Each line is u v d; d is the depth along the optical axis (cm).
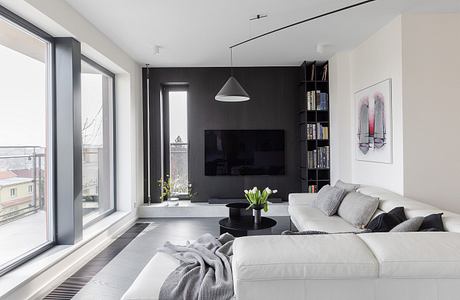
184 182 621
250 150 597
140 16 360
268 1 326
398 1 327
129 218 514
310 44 473
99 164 479
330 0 324
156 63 568
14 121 286
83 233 388
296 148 599
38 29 315
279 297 151
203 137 601
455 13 355
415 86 356
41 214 325
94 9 340
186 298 174
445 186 355
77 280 299
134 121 547
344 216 351
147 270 211
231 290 172
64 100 341
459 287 151
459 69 355
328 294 151
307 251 153
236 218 401
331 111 547
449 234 169
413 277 150
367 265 149
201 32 412
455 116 355
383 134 401
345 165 523
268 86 600
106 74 493
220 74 599
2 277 252
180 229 482
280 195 598
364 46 461
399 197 324
